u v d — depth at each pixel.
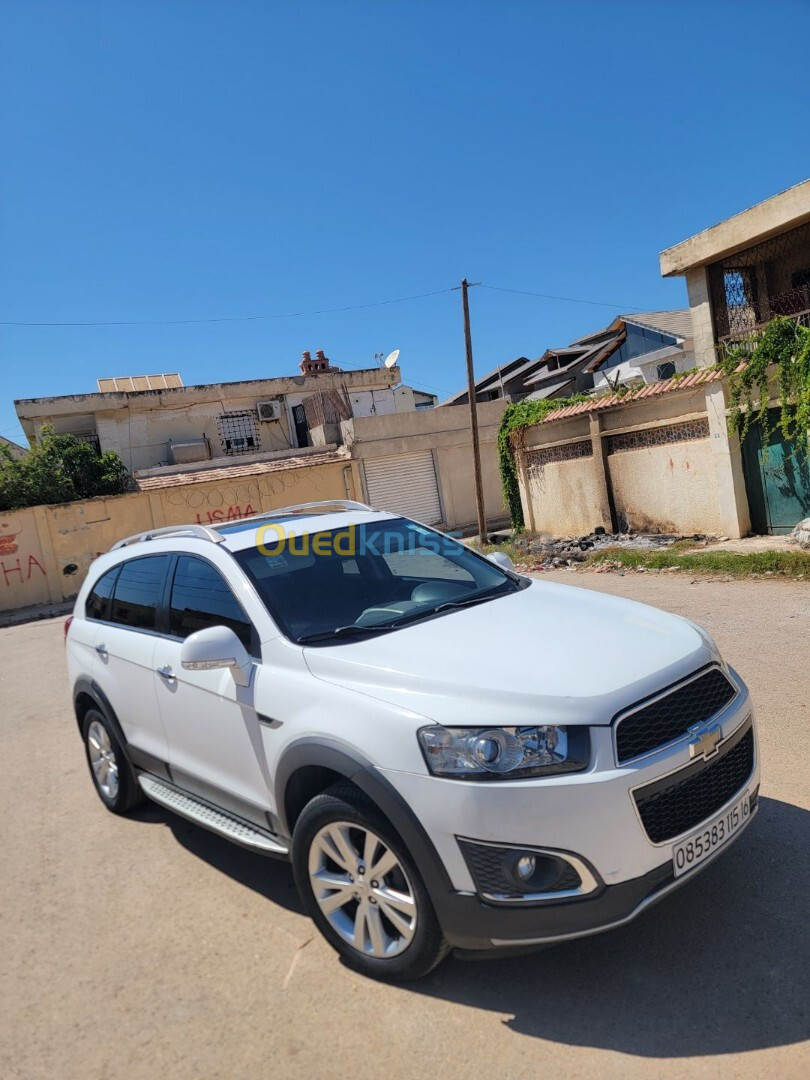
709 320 13.81
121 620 4.44
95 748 4.92
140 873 3.96
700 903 3.03
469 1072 2.34
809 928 2.78
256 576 3.60
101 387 31.28
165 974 3.06
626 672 2.68
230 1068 2.49
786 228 12.27
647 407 14.39
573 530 16.83
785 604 7.77
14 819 4.95
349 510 4.63
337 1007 2.72
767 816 3.61
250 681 3.23
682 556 10.98
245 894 3.62
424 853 2.48
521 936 2.42
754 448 12.73
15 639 14.80
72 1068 2.60
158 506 22.42
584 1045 2.39
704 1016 2.44
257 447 28.45
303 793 3.06
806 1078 2.15
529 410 17.64
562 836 2.37
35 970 3.21
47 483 21.81
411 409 31.56
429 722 2.55
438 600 3.69
